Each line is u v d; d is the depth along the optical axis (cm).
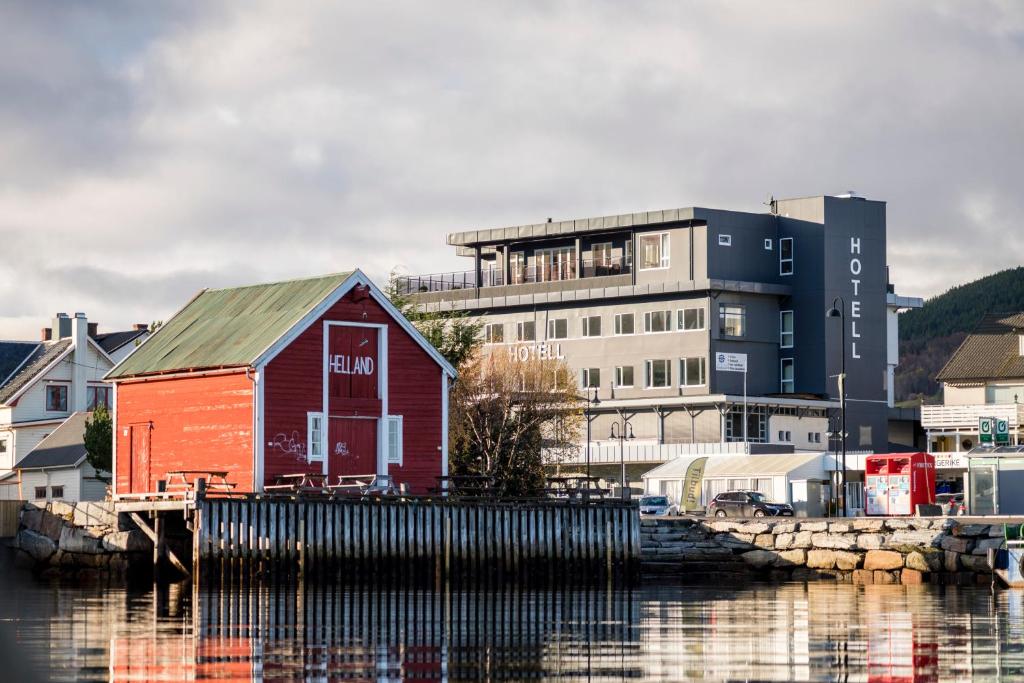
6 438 12825
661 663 4150
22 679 3066
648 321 14538
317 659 4188
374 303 7738
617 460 13850
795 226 14788
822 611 5800
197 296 8500
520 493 10062
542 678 3862
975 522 8238
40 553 8025
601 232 14962
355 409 7625
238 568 6688
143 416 7888
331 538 6844
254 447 7319
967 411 13850
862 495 12119
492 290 15562
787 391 14738
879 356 14925
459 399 10294
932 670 4041
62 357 13050
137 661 4125
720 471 11800
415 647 4484
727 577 8356
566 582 7412
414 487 7788
